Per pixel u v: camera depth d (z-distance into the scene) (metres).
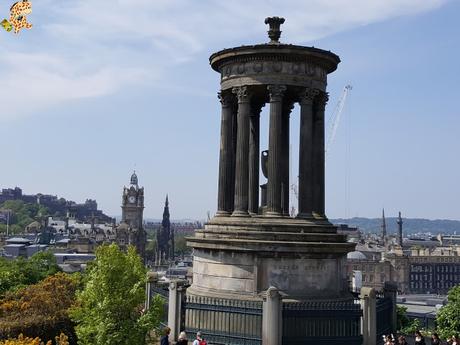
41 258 144.75
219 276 39.31
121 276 36.12
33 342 33.62
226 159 43.06
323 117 43.00
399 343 36.88
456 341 37.31
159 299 36.69
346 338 34.31
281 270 37.94
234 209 42.03
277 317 33.03
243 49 40.97
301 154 41.19
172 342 36.12
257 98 46.28
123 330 35.12
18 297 53.78
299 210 41.00
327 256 38.91
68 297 50.72
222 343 34.53
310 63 41.44
